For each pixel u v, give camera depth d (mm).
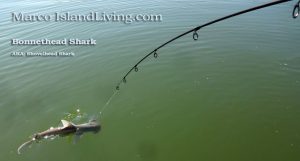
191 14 22094
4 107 13219
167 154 10805
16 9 25375
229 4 23641
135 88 14234
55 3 26516
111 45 18438
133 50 17734
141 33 19703
